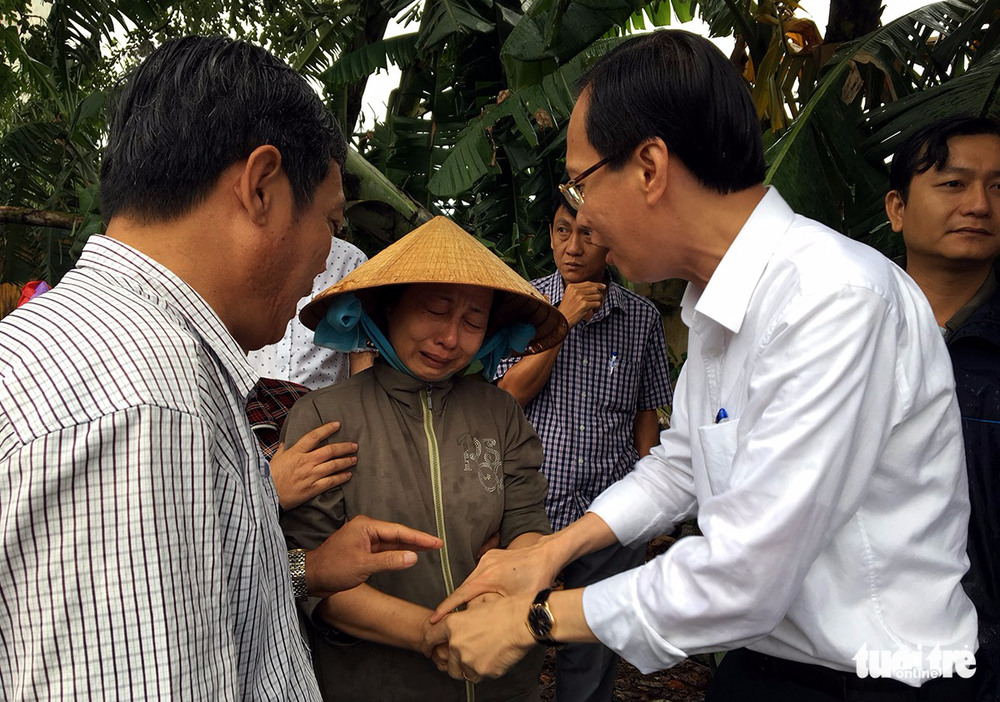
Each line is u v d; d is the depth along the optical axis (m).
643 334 3.00
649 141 1.29
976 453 1.90
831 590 1.30
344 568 1.45
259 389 1.87
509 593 1.54
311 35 5.95
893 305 1.22
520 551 1.59
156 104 0.94
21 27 6.57
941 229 2.13
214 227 0.97
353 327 1.70
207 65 0.95
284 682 1.04
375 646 1.59
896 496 1.29
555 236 2.91
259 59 1.00
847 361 1.16
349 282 1.59
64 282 0.91
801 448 1.16
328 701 1.60
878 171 2.86
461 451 1.66
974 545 1.85
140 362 0.82
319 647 1.61
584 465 2.87
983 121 2.13
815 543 1.19
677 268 1.42
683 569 1.24
